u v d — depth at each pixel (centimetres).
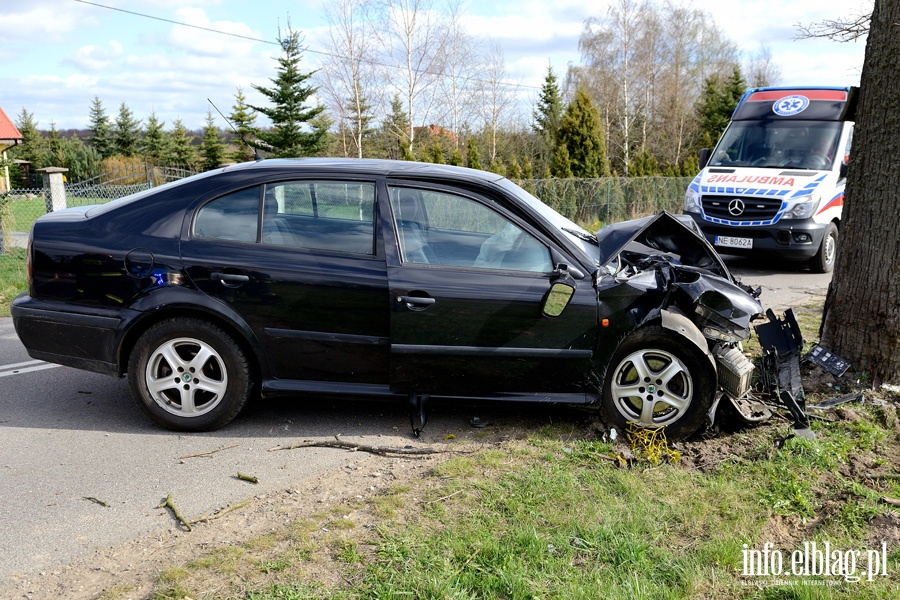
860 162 497
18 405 514
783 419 468
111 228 459
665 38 4653
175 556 321
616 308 441
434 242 449
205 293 446
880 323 496
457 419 489
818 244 1091
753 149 1198
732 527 339
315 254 447
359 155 3678
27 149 6091
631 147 4669
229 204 458
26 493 382
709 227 1134
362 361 452
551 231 449
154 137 6091
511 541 323
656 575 300
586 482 386
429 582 290
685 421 445
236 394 458
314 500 375
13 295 958
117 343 454
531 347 443
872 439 437
